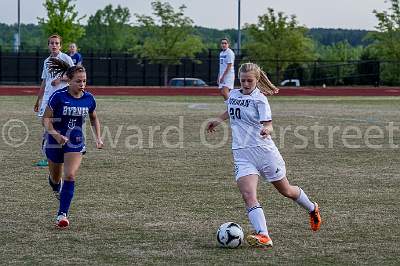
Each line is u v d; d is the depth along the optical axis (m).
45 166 28.31
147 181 24.98
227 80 49.62
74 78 18.30
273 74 123.12
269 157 16.39
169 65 127.56
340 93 98.81
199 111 56.97
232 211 20.00
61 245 16.25
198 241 16.69
